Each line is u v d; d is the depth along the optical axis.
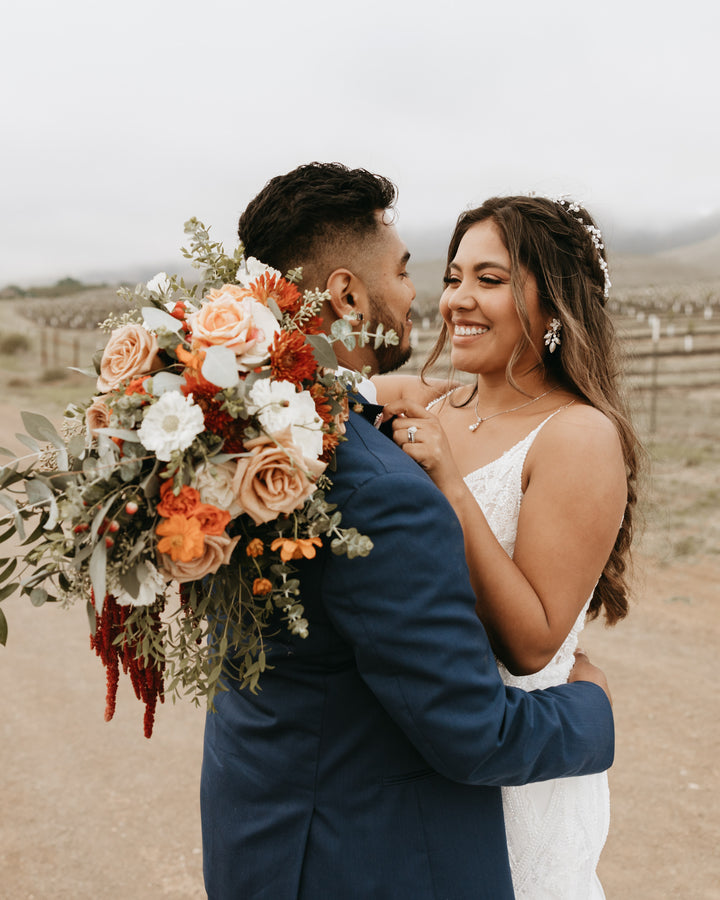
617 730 4.14
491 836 1.50
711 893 2.97
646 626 5.50
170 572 1.28
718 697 4.46
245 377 1.32
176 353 1.33
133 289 1.52
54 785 3.71
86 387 25.34
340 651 1.43
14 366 33.97
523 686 1.83
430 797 1.45
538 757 1.44
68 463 1.33
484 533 1.63
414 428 1.67
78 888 3.05
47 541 1.33
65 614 5.85
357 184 1.61
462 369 1.99
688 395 17.25
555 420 1.79
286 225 1.60
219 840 1.57
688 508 8.42
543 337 1.98
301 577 1.39
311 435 1.29
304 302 1.46
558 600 1.67
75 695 4.59
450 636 1.33
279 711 1.47
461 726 1.33
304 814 1.45
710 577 6.43
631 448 2.02
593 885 1.93
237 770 1.54
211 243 1.59
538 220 1.92
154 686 1.46
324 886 1.43
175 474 1.25
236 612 1.41
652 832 3.33
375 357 1.71
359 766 1.44
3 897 3.00
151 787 3.70
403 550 1.33
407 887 1.42
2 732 4.18
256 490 1.26
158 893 3.03
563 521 1.69
